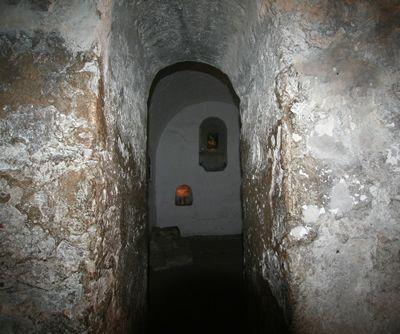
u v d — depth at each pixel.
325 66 1.33
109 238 1.38
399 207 1.32
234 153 5.99
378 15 1.34
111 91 1.43
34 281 1.19
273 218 1.48
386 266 1.32
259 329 1.79
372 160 1.32
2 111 1.22
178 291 3.30
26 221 1.20
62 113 1.22
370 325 1.32
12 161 1.21
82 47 1.24
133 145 1.86
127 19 1.58
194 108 5.91
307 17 1.33
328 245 1.31
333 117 1.32
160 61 2.47
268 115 1.56
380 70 1.34
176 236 4.91
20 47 1.24
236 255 4.71
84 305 1.19
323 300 1.30
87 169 1.21
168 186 5.92
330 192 1.31
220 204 5.98
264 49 1.56
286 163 1.32
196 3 1.85
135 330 1.84
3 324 1.19
